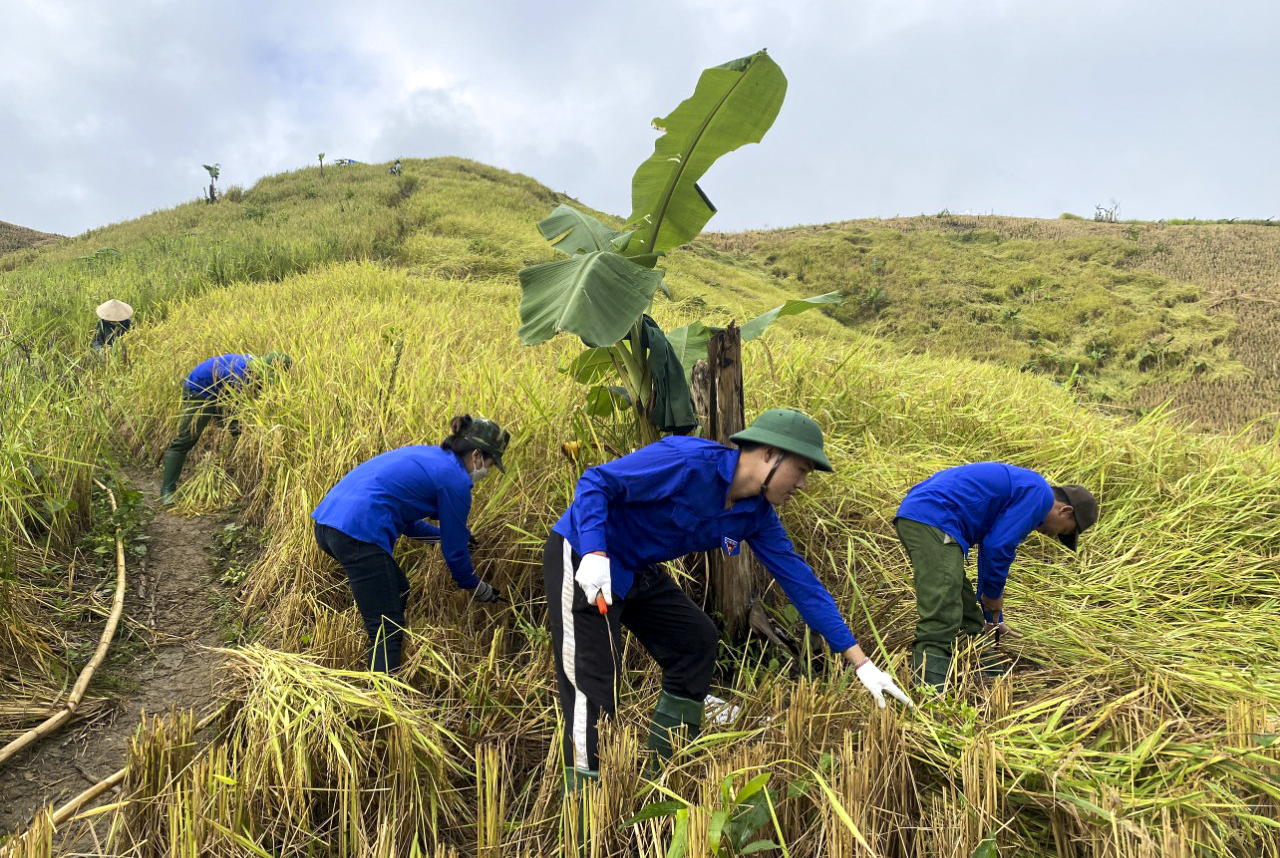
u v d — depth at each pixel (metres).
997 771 2.20
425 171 31.75
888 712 2.23
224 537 4.59
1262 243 34.38
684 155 3.38
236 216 24.19
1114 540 4.13
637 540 2.45
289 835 2.26
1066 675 3.01
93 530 4.37
